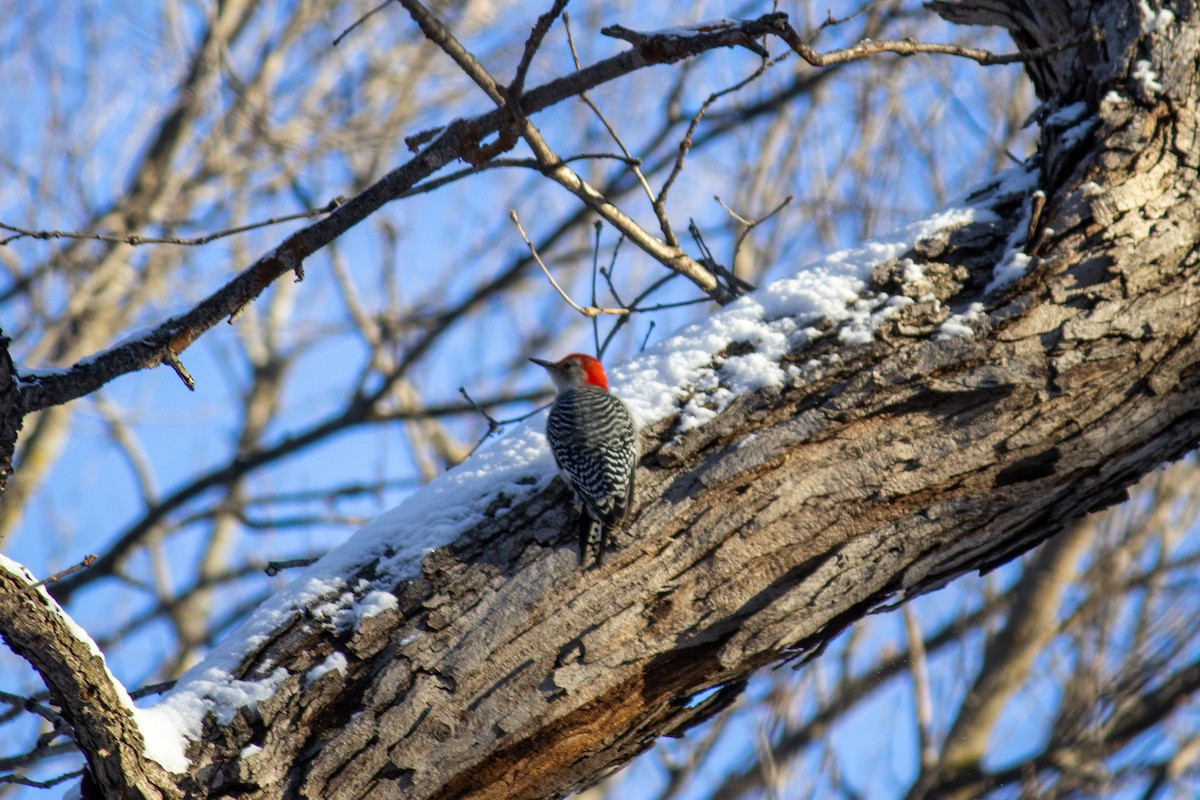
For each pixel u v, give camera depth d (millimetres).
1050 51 8664
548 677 7742
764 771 18547
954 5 10383
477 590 7844
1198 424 8383
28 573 6816
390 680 7609
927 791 20625
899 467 8039
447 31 8680
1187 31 8570
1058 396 8047
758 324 8570
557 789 8281
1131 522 21484
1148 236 8172
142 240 8406
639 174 10688
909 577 8281
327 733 7523
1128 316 8070
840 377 8172
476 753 7688
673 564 7945
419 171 8617
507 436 8773
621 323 11703
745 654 8109
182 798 7328
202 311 8375
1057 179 8594
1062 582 21344
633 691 8023
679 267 10984
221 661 7762
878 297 8391
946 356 8086
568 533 8008
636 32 8336
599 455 7918
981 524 8258
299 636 7742
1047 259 8164
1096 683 21016
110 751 7195
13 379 7672
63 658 6930
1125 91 8562
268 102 27141
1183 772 20969
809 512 8031
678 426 8258
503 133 8844
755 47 8281
